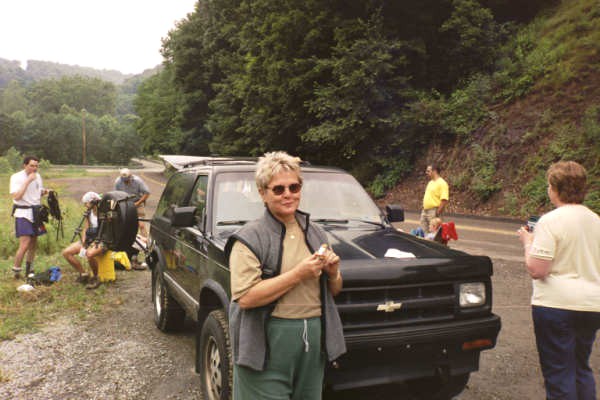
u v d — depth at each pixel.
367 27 21.34
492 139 18.47
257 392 2.20
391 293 3.05
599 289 2.87
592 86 17.17
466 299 3.23
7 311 5.95
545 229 2.92
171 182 5.92
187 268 4.29
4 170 73.56
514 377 4.12
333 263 2.16
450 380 3.38
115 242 6.64
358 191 4.67
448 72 23.00
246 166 4.51
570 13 21.19
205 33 35.97
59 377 4.14
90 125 143.88
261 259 2.19
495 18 24.25
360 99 21.55
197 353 3.68
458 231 12.55
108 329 5.42
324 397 3.74
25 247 7.43
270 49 25.33
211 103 33.62
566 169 2.96
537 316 3.00
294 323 2.18
